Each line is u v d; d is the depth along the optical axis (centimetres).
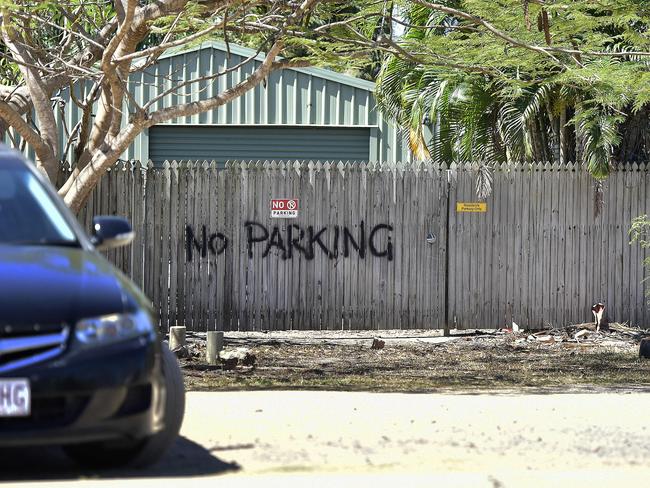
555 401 1352
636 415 1222
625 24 1848
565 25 1847
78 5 1928
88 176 1856
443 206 2409
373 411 1234
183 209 2345
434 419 1173
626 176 2450
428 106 2608
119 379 758
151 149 3253
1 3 1598
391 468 888
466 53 1939
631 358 2034
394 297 2400
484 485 793
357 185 2386
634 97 2184
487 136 2595
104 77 1769
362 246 2391
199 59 3216
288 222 2372
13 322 741
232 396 1373
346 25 1847
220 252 2355
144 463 866
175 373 871
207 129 3262
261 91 3238
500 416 1202
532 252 2434
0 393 729
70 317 759
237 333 2400
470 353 2106
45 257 838
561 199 2439
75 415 746
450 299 2411
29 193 938
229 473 856
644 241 2433
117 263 2323
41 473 853
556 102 2522
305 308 2380
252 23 1822
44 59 2148
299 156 3272
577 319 2448
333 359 1989
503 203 2423
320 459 925
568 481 813
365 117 3238
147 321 799
